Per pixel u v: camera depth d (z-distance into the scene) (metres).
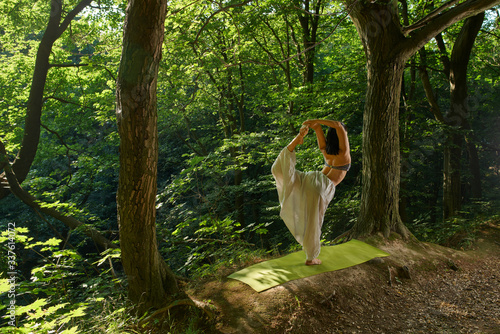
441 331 3.21
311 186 3.78
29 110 8.41
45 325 2.58
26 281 3.66
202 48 10.40
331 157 3.97
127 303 3.42
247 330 2.91
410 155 10.76
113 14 9.58
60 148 12.98
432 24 5.12
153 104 2.94
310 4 11.11
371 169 5.55
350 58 10.49
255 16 9.65
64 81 10.59
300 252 4.52
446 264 4.95
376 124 5.50
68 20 8.61
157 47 2.80
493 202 10.27
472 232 6.52
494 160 17.38
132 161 2.97
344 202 8.88
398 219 5.61
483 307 3.73
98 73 11.09
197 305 3.17
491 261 5.34
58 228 15.06
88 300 3.99
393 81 5.42
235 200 12.83
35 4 9.77
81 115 13.24
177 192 5.92
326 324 3.14
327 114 9.97
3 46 10.70
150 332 3.03
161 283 3.44
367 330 3.18
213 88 13.96
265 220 14.15
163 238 6.36
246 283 3.58
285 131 10.92
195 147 15.80
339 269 4.02
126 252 3.27
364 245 4.99
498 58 12.27
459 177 9.55
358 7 5.29
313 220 3.83
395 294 3.94
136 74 2.76
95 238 6.36
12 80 10.62
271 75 14.61
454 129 8.92
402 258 4.76
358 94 9.20
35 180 10.59
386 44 5.34
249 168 16.36
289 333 2.92
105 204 16.95
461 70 9.46
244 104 14.58
